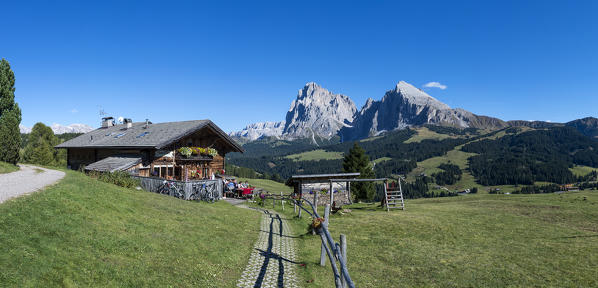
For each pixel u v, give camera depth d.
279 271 9.14
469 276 9.98
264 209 24.06
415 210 24.58
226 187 31.08
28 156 43.25
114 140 32.84
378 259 11.46
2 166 19.00
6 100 39.84
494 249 13.09
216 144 34.59
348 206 28.81
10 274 5.28
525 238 14.98
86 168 28.33
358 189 57.31
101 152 32.94
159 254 8.29
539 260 11.65
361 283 9.07
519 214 21.89
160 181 23.23
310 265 10.02
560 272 10.44
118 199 12.61
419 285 9.22
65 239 7.27
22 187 11.21
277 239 13.20
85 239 7.62
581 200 28.00
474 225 17.92
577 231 16.45
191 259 8.58
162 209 13.60
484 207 26.14
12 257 5.78
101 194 12.34
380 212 23.48
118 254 7.50
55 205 9.16
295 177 31.81
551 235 15.59
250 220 16.92
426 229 16.64
